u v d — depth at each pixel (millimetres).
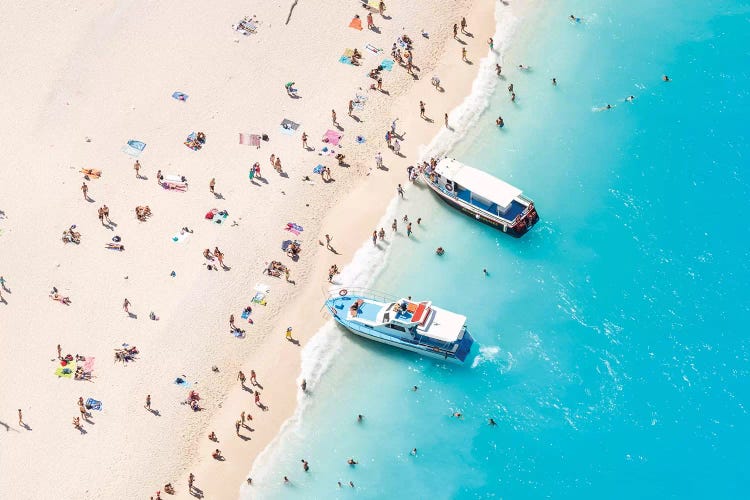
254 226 83688
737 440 71250
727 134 87812
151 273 80938
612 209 84312
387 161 88250
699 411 72750
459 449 72875
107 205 85000
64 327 78062
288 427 74312
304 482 71938
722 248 80812
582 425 73000
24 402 74375
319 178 86625
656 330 76938
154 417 74000
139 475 71625
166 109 91312
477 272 81812
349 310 78688
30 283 80500
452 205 85250
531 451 72188
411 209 85625
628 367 75312
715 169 85625
